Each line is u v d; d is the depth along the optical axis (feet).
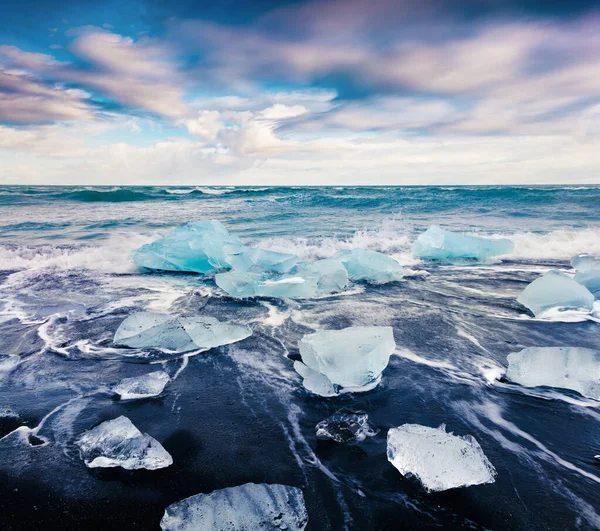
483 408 7.83
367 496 5.60
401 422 7.39
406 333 11.72
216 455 6.47
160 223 34.81
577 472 6.04
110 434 6.59
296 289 15.65
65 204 52.34
